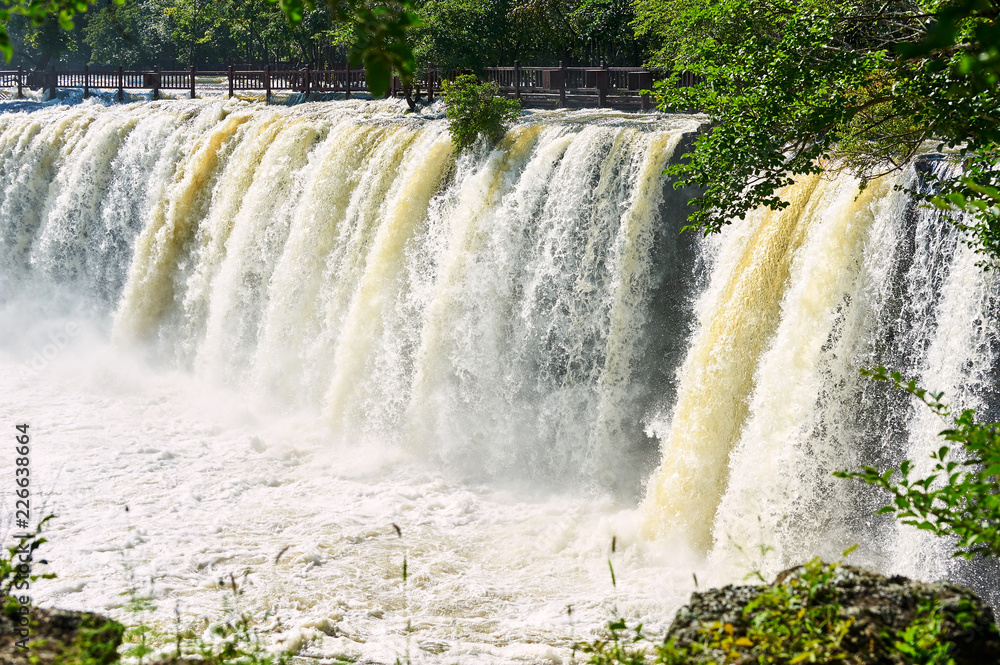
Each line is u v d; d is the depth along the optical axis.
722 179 12.30
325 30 42.41
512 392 18.61
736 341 14.91
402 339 20.14
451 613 12.83
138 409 22.23
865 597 5.29
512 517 16.34
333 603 12.94
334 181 22.16
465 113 19.59
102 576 13.34
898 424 13.14
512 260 18.66
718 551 14.42
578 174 17.69
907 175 13.14
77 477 17.55
